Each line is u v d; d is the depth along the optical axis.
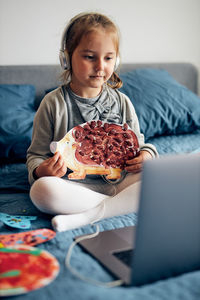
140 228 0.76
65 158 1.29
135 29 2.43
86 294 0.74
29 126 1.77
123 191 1.28
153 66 2.45
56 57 2.23
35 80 2.12
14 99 1.89
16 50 2.16
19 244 0.96
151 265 0.80
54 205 1.19
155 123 1.98
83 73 1.31
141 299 0.71
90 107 1.40
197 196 0.80
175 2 2.50
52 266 0.80
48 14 2.17
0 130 1.72
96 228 1.12
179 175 0.77
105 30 1.29
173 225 0.79
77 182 1.33
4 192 1.46
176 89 2.14
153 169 0.74
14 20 2.12
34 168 1.30
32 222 1.18
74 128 1.31
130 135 1.37
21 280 0.74
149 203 0.75
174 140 1.97
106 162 1.34
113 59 1.34
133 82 2.11
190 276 0.80
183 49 2.59
